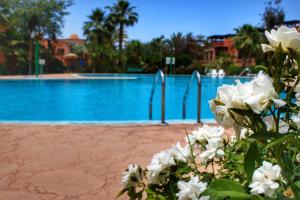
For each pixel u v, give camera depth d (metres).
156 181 1.23
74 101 11.33
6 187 2.65
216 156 1.23
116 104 10.84
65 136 4.28
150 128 4.84
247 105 0.75
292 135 0.73
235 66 31.14
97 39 33.50
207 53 43.88
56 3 28.33
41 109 9.80
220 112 0.83
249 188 0.96
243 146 1.36
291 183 0.84
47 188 2.64
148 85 16.59
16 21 26.73
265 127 0.77
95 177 2.88
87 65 32.50
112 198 2.47
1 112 9.25
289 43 0.76
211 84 16.73
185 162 1.26
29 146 3.80
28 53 26.97
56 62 29.84
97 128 4.79
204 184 1.03
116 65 32.38
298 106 0.94
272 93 0.74
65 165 3.18
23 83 15.94
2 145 3.83
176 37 42.34
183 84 17.47
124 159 3.37
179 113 9.29
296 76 0.86
